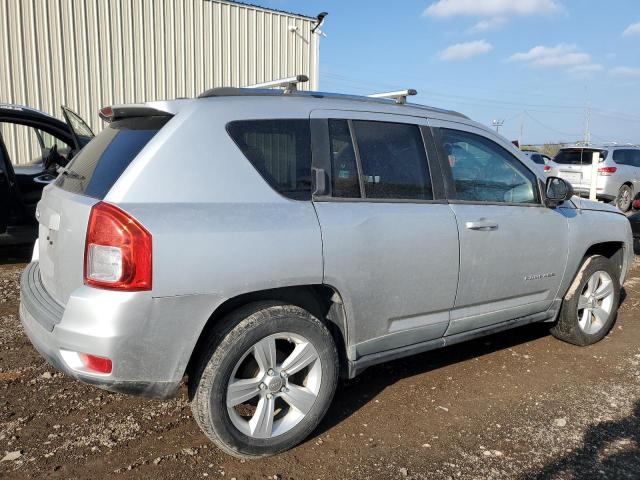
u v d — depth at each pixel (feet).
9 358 12.85
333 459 9.24
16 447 9.30
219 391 8.30
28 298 9.32
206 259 7.98
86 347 7.59
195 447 9.46
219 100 9.03
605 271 14.83
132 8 38.60
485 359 13.92
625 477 8.93
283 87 10.39
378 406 11.19
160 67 40.42
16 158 24.97
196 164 8.41
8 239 20.81
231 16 43.70
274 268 8.56
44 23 35.24
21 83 34.88
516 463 9.27
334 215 9.40
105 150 9.23
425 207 10.81
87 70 37.24
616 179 47.91
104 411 10.61
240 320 8.53
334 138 9.94
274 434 9.03
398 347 10.78
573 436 10.18
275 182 9.07
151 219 7.75
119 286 7.57
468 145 12.05
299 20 48.24
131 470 8.75
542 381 12.62
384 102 11.11
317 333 9.18
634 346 15.08
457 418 10.77
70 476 8.54
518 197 12.75
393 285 10.15
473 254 11.36
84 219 7.94
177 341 7.96
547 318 13.94
